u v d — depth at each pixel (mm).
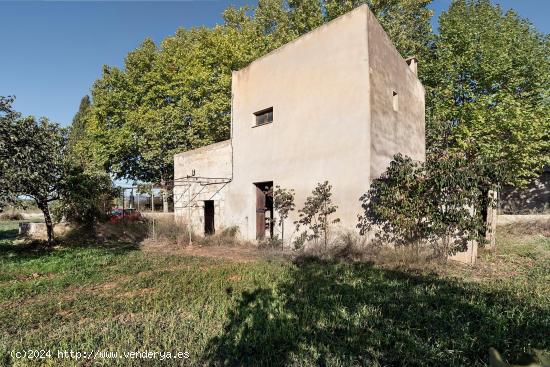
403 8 17344
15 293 5363
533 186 17125
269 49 18797
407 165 7234
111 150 20359
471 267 6629
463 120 14078
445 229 6879
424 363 2957
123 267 7293
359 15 8297
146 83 20672
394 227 7523
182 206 14031
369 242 7672
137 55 20859
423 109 12297
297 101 9641
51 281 6090
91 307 4668
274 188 10047
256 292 5086
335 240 8109
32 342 3576
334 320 3893
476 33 14453
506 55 13398
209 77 19359
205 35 20594
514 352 3164
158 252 9594
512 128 12906
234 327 3762
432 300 4547
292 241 9305
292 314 4129
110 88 21562
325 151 8758
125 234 13180
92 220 13797
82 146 21656
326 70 8938
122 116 20891
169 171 22359
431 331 3600
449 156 7082
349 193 8125
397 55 10102
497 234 10828
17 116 8180
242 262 7672
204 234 12266
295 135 9594
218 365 3039
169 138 19891
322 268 6688
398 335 3469
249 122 11219
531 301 4477
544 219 11633
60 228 13414
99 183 13398
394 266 6711
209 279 6051
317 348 3270
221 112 19438
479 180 6586
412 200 7098
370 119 7930
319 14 17953
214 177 12570
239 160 11477
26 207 9406
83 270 7023
